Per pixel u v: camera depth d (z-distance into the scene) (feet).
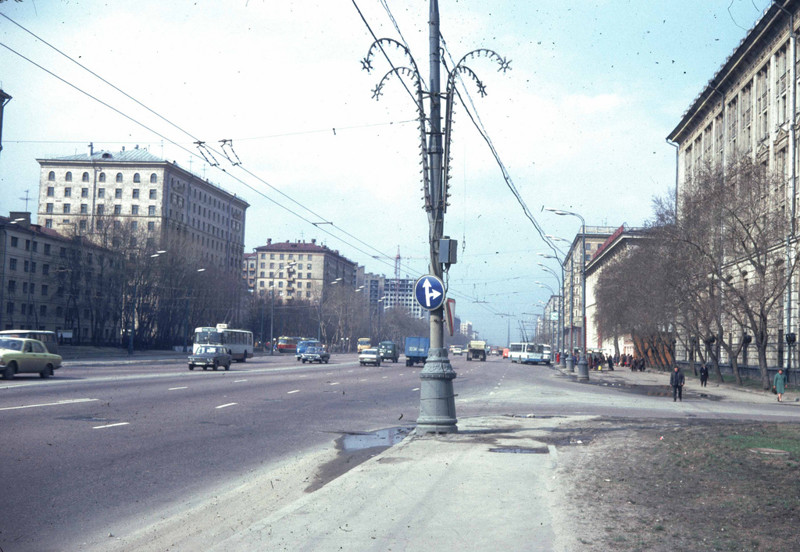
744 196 131.54
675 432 46.21
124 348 286.87
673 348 193.67
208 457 36.06
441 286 44.52
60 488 27.07
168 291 287.48
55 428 42.39
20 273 274.36
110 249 274.16
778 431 46.57
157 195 397.60
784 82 149.89
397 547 19.42
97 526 22.38
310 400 74.59
